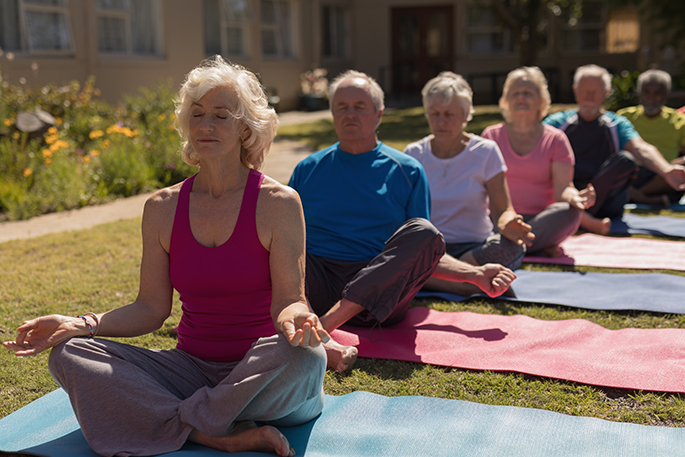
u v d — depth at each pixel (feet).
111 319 6.48
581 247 14.52
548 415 6.93
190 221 6.55
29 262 13.98
